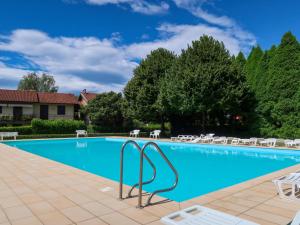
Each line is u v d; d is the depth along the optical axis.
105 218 3.87
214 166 10.84
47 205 4.42
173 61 23.59
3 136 20.23
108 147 18.06
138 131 24.58
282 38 18.94
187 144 17.52
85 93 37.66
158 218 3.87
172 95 19.86
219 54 20.02
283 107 17.69
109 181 6.07
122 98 27.27
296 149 13.39
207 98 18.70
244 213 4.08
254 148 14.66
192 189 7.08
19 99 28.78
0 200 4.70
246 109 20.78
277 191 5.28
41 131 23.00
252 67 22.95
